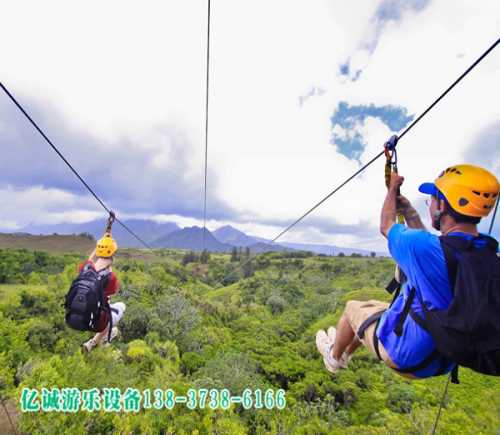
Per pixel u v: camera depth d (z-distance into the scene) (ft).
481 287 5.41
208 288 428.97
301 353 215.72
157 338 152.35
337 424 133.18
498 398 138.10
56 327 131.54
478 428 123.85
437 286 5.94
